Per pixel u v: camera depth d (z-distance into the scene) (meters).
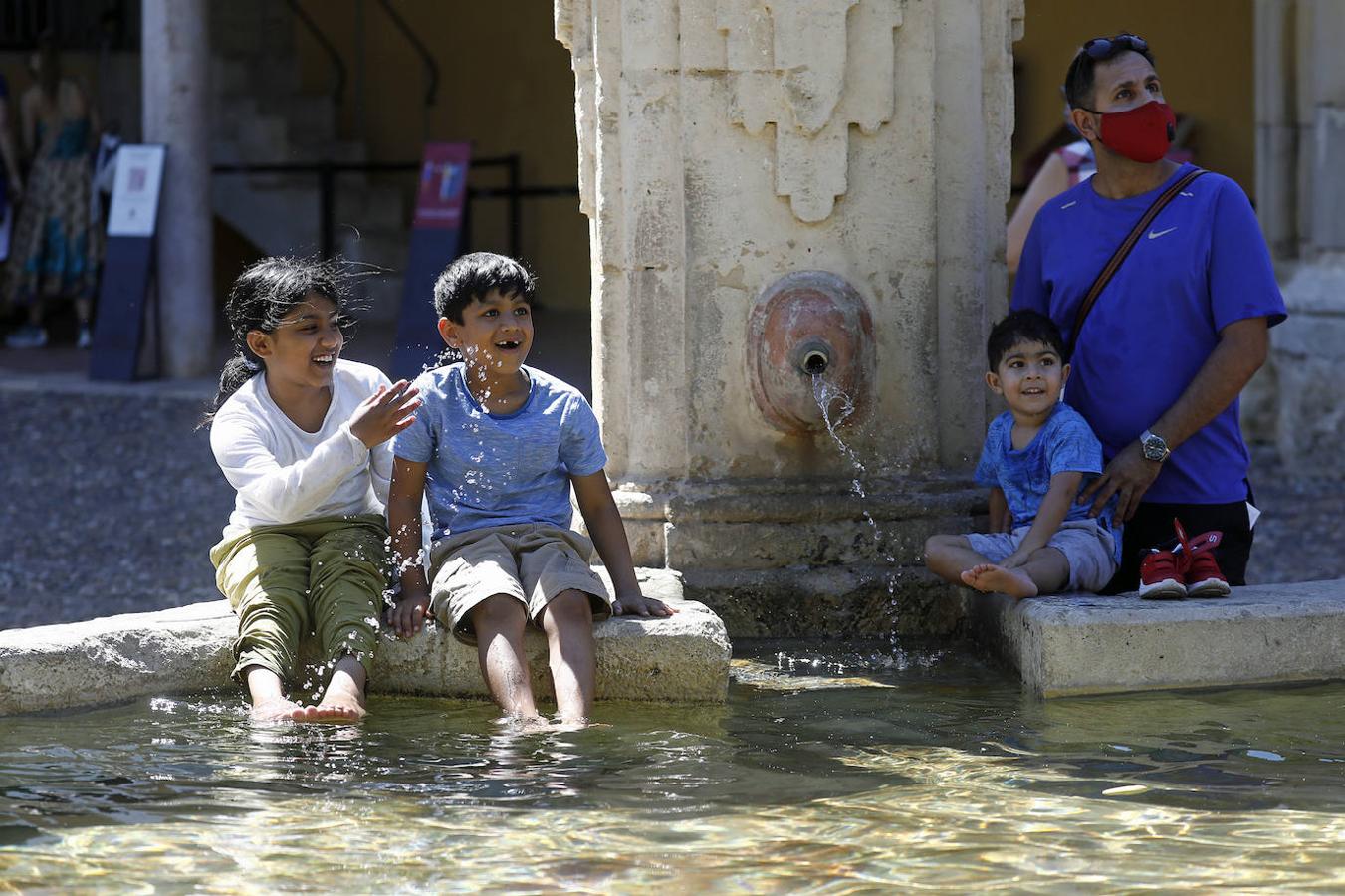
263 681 10.75
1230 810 8.38
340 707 10.43
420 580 11.55
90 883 7.41
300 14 43.41
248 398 11.84
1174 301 12.24
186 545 21.52
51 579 19.53
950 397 13.73
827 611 13.29
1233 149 32.72
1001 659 12.07
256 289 11.59
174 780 9.04
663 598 12.17
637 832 8.03
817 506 13.32
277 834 8.05
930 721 10.41
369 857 7.70
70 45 44.53
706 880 7.36
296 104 43.28
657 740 9.91
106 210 39.47
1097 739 9.90
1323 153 26.23
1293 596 11.55
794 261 13.38
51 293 38.75
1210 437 12.38
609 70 13.45
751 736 10.03
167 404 31.36
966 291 13.68
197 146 34.03
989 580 11.65
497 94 43.06
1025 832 8.01
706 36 13.20
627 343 13.62
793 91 13.18
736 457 13.54
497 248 43.31
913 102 13.38
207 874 7.51
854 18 13.23
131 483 25.44
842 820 8.21
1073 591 11.95
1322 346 26.17
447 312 11.51
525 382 11.79
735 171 13.32
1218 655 11.13
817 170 13.29
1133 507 12.11
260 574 11.38
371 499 12.16
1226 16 32.53
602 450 11.88
